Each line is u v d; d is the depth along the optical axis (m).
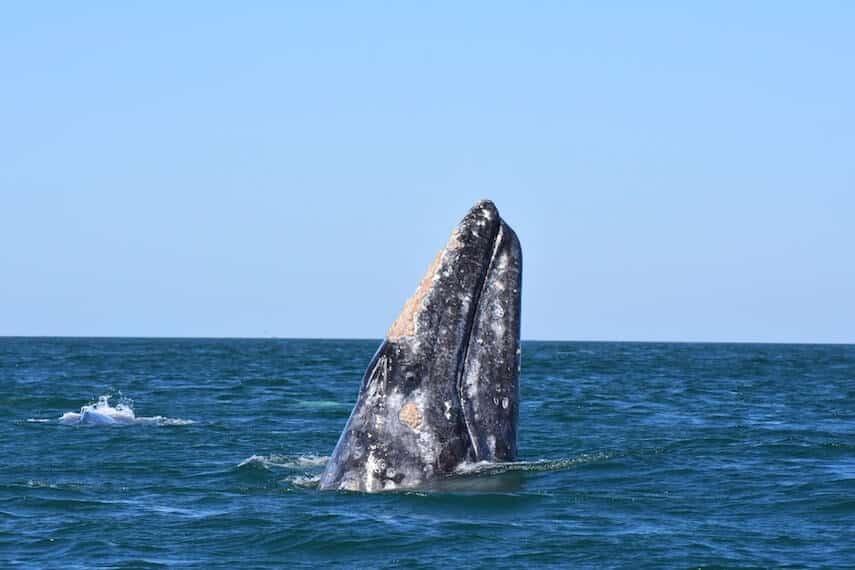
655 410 88.06
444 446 38.97
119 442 65.06
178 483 48.22
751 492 42.88
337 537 35.66
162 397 106.81
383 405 39.53
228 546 35.72
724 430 68.44
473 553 33.97
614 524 37.44
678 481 44.75
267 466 52.44
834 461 51.56
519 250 39.78
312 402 99.38
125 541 36.62
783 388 124.50
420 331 38.94
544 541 35.19
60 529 38.59
